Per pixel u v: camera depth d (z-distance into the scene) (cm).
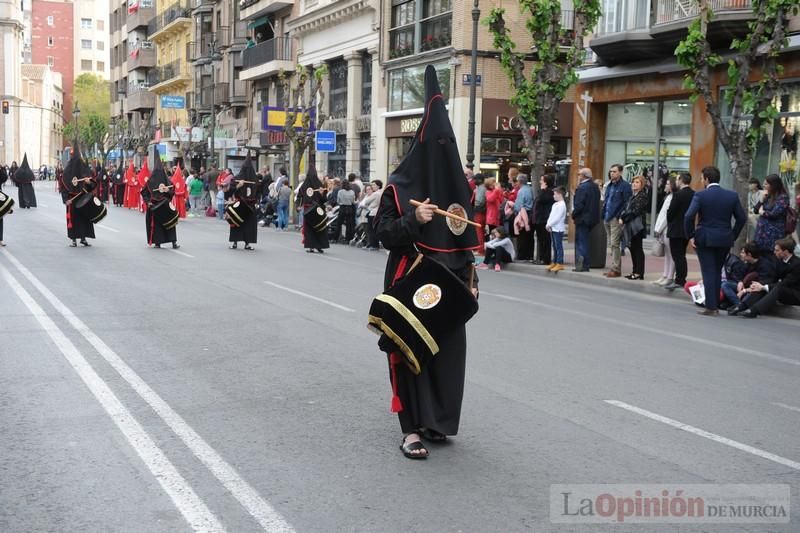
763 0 1434
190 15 6175
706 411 682
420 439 567
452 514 457
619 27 2216
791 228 1335
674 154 2244
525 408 675
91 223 1966
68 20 14762
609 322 1142
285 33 4419
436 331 533
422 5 3150
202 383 730
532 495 488
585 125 2456
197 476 506
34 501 466
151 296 1223
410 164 543
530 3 1984
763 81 1469
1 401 662
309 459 541
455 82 2900
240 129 5200
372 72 3516
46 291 1242
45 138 12988
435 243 536
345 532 429
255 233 2070
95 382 724
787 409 698
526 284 1591
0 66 9850
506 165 2930
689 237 1259
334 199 2533
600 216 1781
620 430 621
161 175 1991
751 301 1259
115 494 477
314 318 1067
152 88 7088
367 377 763
